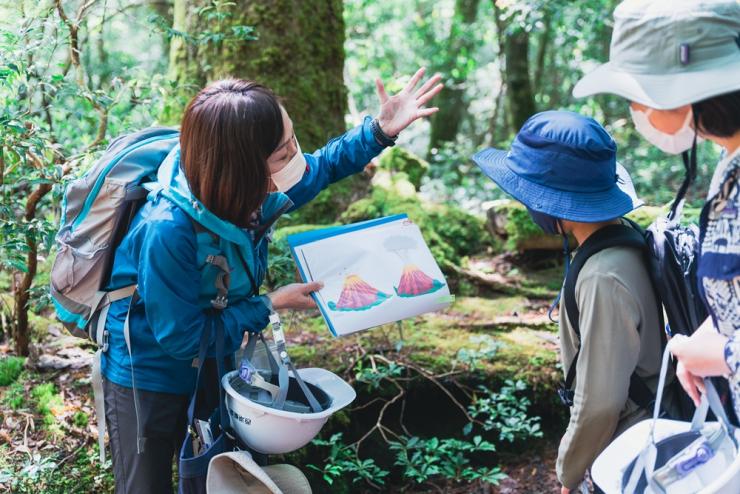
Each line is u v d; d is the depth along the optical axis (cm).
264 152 205
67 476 284
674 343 173
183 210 209
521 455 351
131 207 222
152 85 362
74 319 238
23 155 294
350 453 318
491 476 322
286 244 376
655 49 165
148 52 743
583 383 194
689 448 172
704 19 160
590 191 202
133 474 229
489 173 213
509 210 477
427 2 1216
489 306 426
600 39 873
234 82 210
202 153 202
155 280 204
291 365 221
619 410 192
